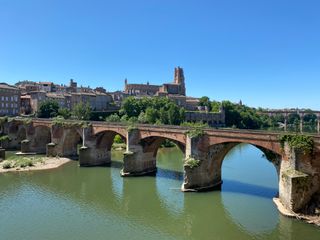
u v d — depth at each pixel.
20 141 122.88
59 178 76.00
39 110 162.00
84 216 52.09
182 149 72.44
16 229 46.69
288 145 50.19
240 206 54.50
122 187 68.12
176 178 75.06
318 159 48.03
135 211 54.44
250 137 55.97
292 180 47.09
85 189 66.94
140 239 43.88
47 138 117.12
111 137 92.75
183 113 174.12
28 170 83.69
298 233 43.22
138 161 77.69
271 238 42.88
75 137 104.56
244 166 86.94
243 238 43.62
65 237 44.28
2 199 60.09
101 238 44.06
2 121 125.62
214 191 62.84
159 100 189.12
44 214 52.78
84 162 89.19
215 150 62.69
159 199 60.09
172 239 43.78
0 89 160.00
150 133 74.50
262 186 65.69
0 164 89.19
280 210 49.25
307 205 47.91
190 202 57.56
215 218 50.78
